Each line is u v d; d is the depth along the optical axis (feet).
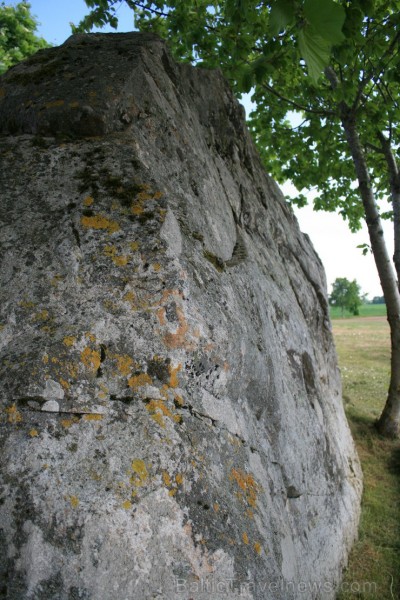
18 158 6.24
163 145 7.50
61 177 5.99
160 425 4.64
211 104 10.85
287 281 11.74
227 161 10.82
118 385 4.70
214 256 6.88
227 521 4.71
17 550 3.76
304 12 3.60
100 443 4.34
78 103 6.63
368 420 20.52
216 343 5.60
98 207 5.66
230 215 9.12
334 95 15.61
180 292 5.31
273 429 7.72
